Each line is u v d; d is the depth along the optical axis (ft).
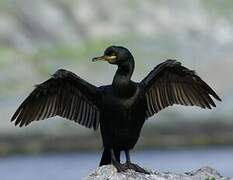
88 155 263.49
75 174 189.06
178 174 45.55
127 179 43.98
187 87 46.50
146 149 291.79
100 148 291.38
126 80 43.45
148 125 307.99
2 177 189.06
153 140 296.92
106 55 43.70
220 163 205.57
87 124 45.52
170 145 295.28
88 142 290.35
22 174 192.85
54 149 290.15
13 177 187.62
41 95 45.16
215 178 45.88
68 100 45.50
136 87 43.91
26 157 268.82
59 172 194.90
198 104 46.62
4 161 246.27
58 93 45.42
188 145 296.10
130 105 43.47
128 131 43.91
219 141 296.51
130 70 43.60
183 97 46.57
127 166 44.91
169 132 307.78
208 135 299.58
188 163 215.92
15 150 289.33
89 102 45.11
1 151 287.89
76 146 289.33
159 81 45.96
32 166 215.51
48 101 45.50
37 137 296.51
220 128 314.35
